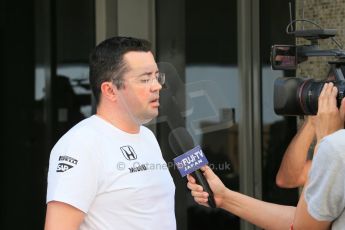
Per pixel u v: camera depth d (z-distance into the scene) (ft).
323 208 6.75
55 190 7.45
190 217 15.10
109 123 8.00
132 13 15.74
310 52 8.79
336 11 13.89
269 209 9.04
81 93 15.92
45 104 16.03
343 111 7.43
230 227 15.12
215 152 15.16
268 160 14.96
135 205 7.76
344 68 8.00
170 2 15.53
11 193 16.19
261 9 14.67
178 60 15.49
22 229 16.10
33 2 15.94
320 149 6.72
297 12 14.35
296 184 10.39
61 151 7.64
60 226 7.41
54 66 15.99
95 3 15.74
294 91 8.21
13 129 16.17
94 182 7.57
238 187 15.12
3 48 16.08
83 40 15.87
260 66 14.78
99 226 7.64
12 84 16.10
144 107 7.94
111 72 7.91
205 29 15.23
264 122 14.93
